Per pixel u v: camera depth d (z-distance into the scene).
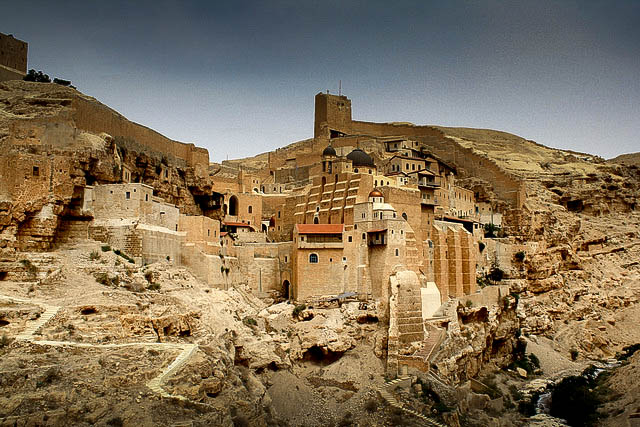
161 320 68.25
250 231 131.12
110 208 88.44
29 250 77.94
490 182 162.88
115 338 62.47
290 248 109.69
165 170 111.44
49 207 80.25
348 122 185.12
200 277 96.38
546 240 151.12
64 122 85.25
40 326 59.06
